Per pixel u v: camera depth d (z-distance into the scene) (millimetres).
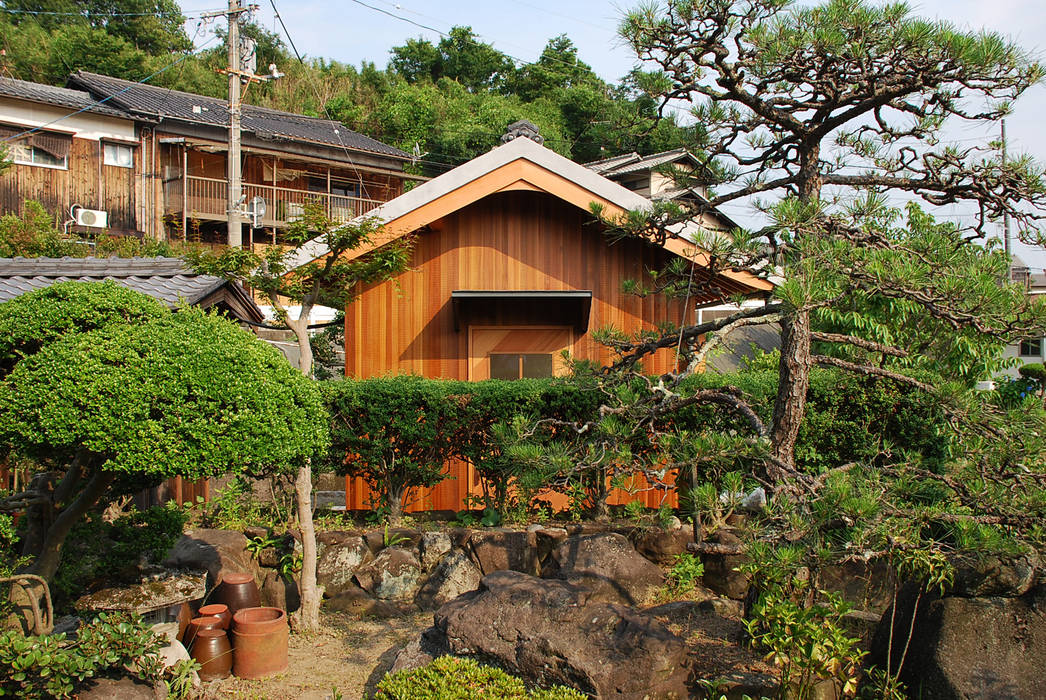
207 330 4508
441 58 36906
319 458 6680
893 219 4730
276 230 23297
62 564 4984
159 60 29766
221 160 23391
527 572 6648
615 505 7727
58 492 4695
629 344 6020
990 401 4863
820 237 4473
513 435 5586
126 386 3914
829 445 6980
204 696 5000
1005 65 4352
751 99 5031
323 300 6723
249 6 15625
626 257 9102
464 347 9008
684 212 5516
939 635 4445
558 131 25047
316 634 6125
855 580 5594
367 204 25359
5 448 4273
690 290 5691
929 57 4422
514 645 4820
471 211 9133
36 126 19703
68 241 15953
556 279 9117
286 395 4617
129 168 21438
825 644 4281
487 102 29703
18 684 3832
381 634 6152
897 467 4555
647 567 6379
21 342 4289
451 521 7391
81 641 4156
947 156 4793
